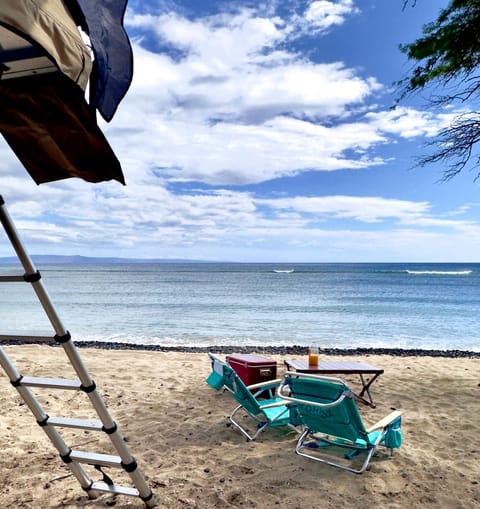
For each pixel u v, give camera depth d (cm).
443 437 460
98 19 207
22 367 766
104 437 441
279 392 399
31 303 2673
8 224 220
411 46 628
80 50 189
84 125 246
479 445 437
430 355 1127
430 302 2852
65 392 602
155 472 363
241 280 6216
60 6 181
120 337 1492
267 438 447
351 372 549
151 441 435
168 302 2823
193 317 2053
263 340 1458
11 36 212
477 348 1361
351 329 1723
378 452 416
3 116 258
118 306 2536
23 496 316
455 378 748
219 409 544
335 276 7431
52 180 275
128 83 233
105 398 586
